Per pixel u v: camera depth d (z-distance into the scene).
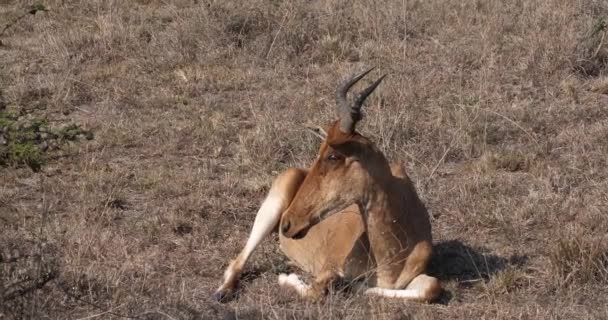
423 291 10.02
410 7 20.25
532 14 19.44
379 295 10.09
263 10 19.58
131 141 14.80
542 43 17.84
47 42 18.80
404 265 10.18
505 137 14.99
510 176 13.58
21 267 9.47
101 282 10.20
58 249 11.05
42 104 16.17
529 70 17.17
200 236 11.80
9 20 20.41
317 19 19.50
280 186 10.98
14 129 9.77
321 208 9.88
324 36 18.80
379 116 14.97
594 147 14.50
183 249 11.52
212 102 16.30
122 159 14.27
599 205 12.55
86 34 19.14
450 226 12.20
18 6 21.27
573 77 16.98
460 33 19.16
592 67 17.38
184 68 17.69
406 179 10.59
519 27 19.11
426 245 10.32
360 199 9.95
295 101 16.08
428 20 19.72
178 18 19.78
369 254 10.17
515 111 15.62
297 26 18.91
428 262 10.44
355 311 9.68
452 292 10.34
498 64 17.56
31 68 17.80
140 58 18.25
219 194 13.03
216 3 20.14
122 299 9.95
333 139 9.81
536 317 9.77
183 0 21.27
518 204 12.64
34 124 9.85
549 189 13.04
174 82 17.20
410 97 16.03
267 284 10.64
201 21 19.23
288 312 9.76
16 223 11.54
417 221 10.33
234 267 10.70
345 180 9.86
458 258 11.33
